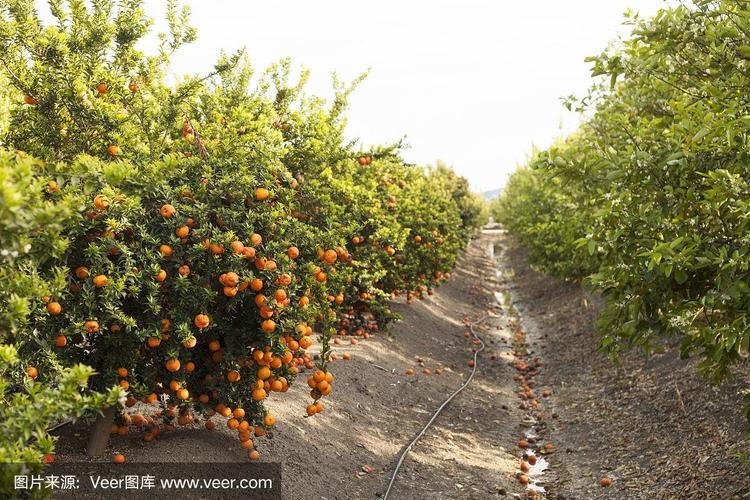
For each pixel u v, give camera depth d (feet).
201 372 14.42
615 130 16.56
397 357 29.58
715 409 19.97
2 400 8.84
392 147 21.08
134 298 12.80
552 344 37.73
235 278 12.18
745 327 12.14
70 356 12.67
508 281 71.46
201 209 12.63
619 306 14.92
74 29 14.94
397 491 16.96
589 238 14.76
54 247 8.95
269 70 20.58
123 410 14.61
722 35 12.92
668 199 13.74
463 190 84.28
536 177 47.16
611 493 17.62
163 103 15.40
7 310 8.38
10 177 6.95
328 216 15.69
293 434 17.33
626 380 26.30
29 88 14.35
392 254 26.55
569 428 23.61
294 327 13.70
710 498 15.52
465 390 28.35
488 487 18.44
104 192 11.35
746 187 12.34
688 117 13.92
